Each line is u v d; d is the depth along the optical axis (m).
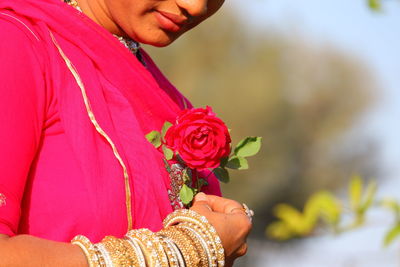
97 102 2.53
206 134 2.63
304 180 27.39
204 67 26.05
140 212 2.49
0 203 2.25
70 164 2.43
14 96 2.32
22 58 2.38
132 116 2.61
